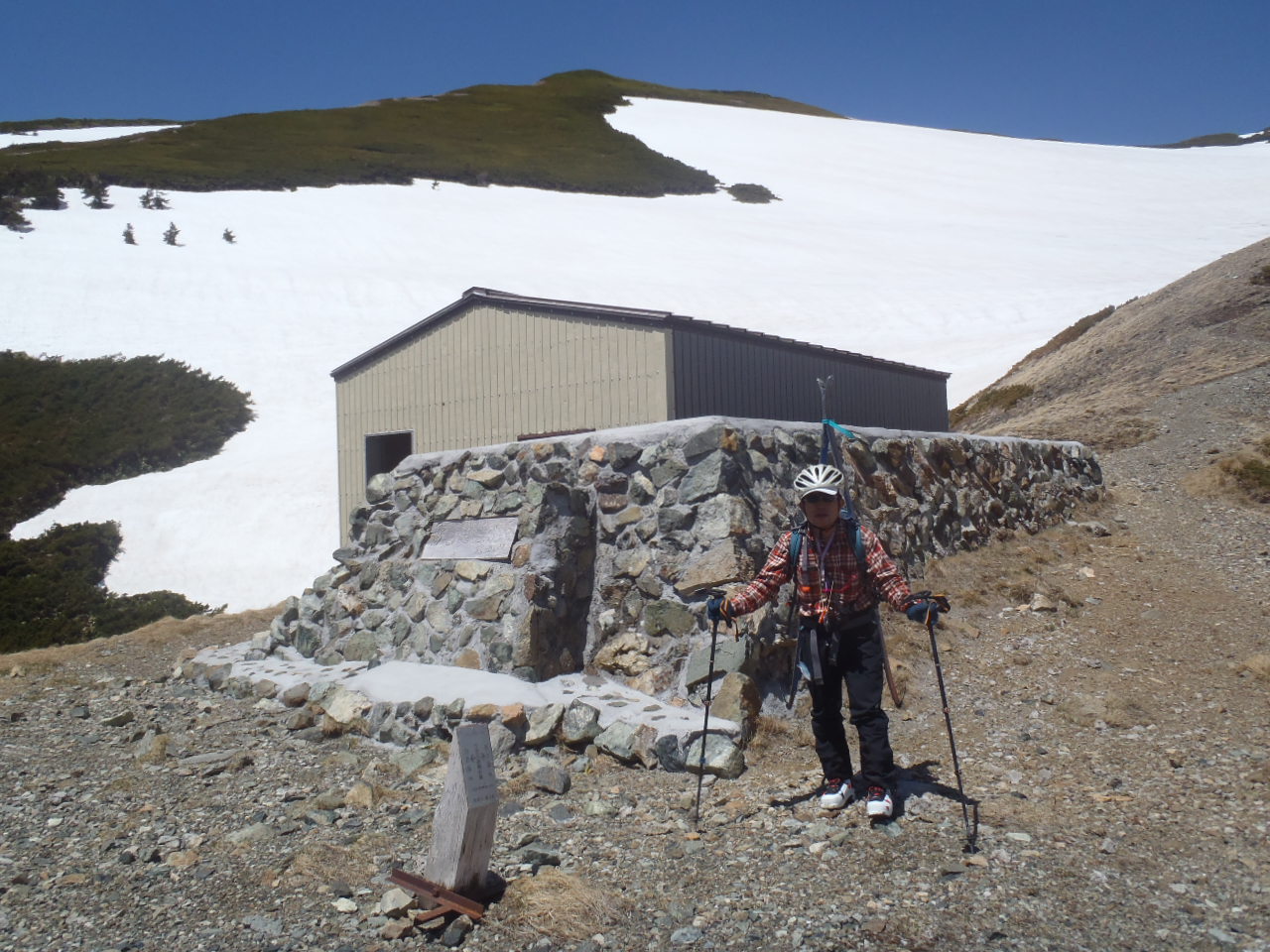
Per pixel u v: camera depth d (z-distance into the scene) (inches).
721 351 467.2
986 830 181.8
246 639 439.8
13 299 1557.6
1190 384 826.8
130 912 169.2
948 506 394.9
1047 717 249.6
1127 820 184.7
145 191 2313.0
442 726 256.7
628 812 205.2
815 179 3166.8
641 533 292.2
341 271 1851.6
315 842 197.9
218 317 1587.1
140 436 1157.7
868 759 188.5
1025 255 2146.9
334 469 1016.2
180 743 277.6
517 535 295.3
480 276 1877.5
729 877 169.5
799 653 196.1
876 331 1557.6
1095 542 443.5
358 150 3115.2
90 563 869.2
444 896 163.6
